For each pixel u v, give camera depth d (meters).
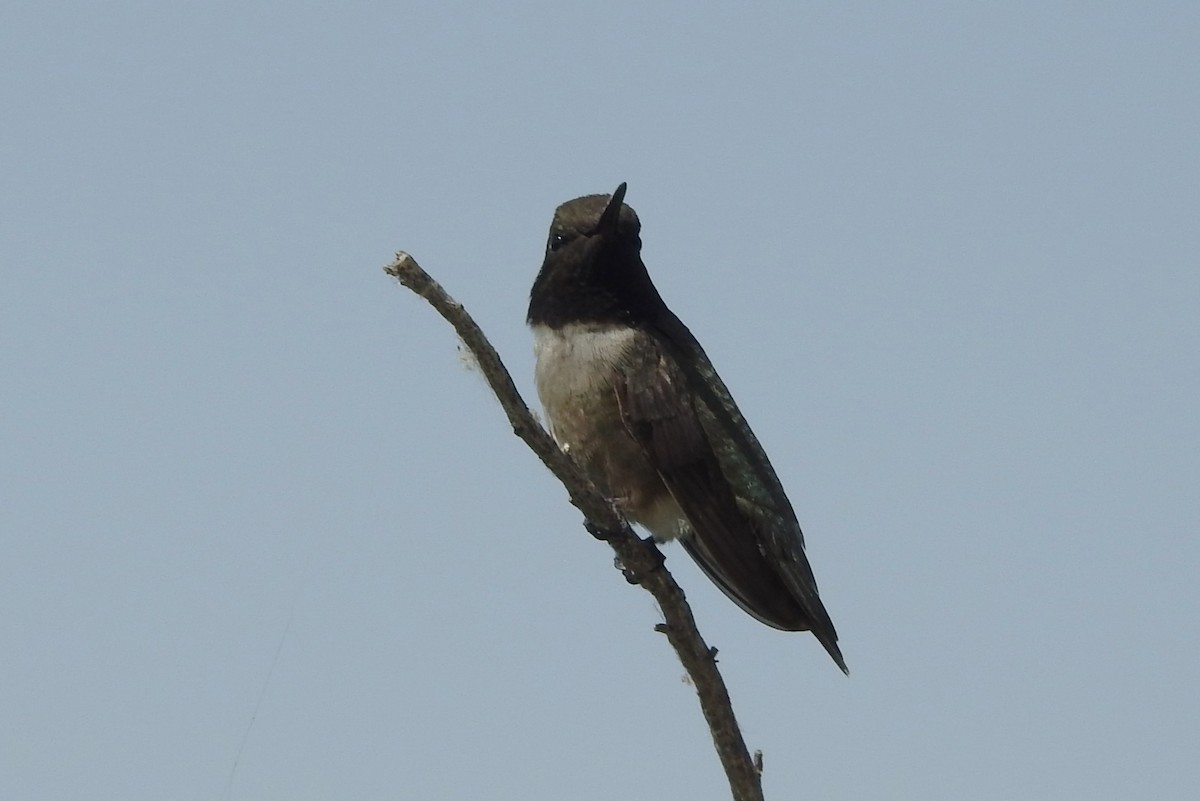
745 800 7.91
